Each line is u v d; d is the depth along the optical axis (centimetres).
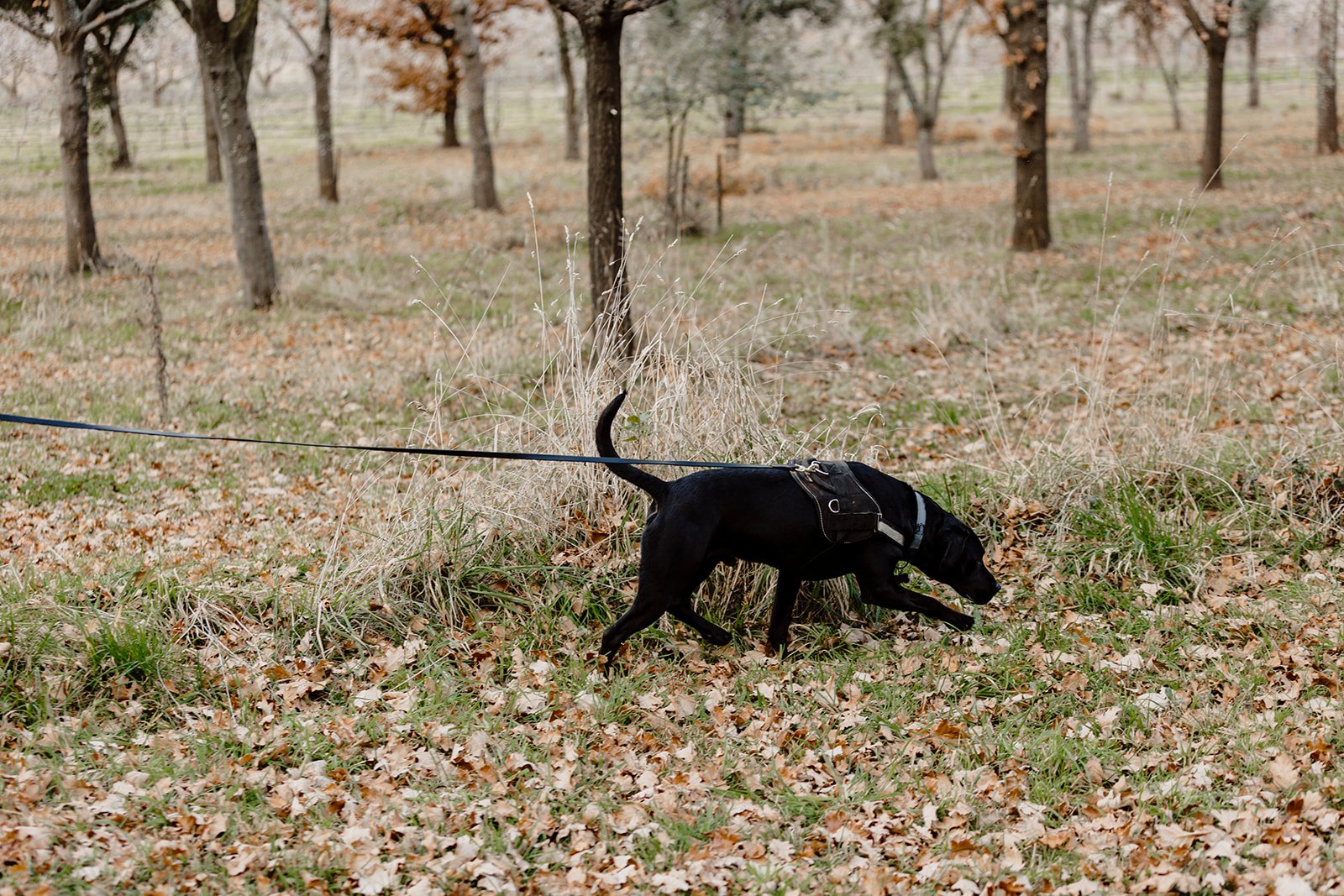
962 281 1375
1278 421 746
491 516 561
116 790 380
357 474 772
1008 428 823
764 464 581
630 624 471
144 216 2225
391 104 6719
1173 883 332
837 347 1105
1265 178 2233
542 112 6197
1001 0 1590
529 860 360
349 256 1709
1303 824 357
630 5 893
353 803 382
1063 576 564
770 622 510
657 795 393
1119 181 2392
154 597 509
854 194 2475
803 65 2248
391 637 511
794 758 424
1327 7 2591
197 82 3750
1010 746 423
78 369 1053
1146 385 805
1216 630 507
